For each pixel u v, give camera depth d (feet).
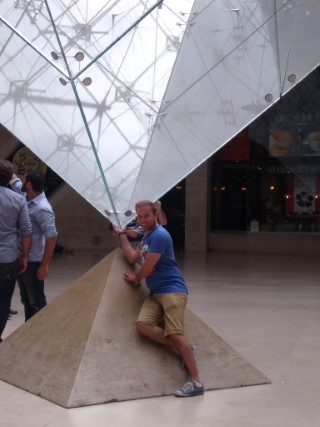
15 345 20.43
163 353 19.11
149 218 18.97
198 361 19.47
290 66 23.86
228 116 22.49
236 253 57.52
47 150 20.39
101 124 20.40
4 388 19.22
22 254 22.65
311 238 57.21
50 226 23.06
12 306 32.35
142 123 21.03
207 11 22.47
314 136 56.59
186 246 58.75
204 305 32.91
